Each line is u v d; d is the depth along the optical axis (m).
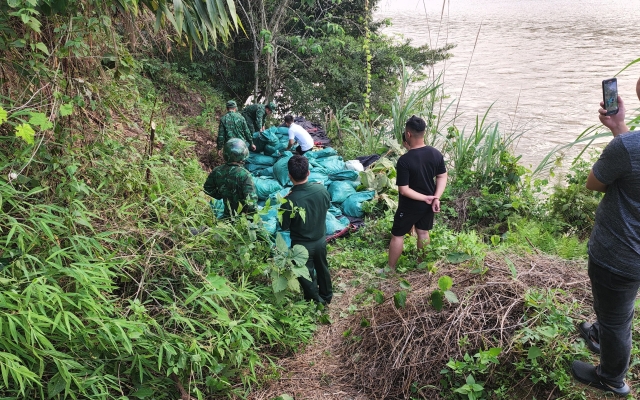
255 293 3.80
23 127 2.67
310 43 13.70
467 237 4.48
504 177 7.31
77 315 2.73
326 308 4.34
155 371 2.95
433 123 9.27
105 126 4.47
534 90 27.73
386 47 15.52
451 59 39.28
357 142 10.15
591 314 3.30
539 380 3.00
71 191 3.31
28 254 2.72
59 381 2.44
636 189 2.43
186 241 3.71
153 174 4.43
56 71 3.55
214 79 14.62
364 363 3.45
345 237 6.08
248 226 3.90
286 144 8.59
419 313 3.42
